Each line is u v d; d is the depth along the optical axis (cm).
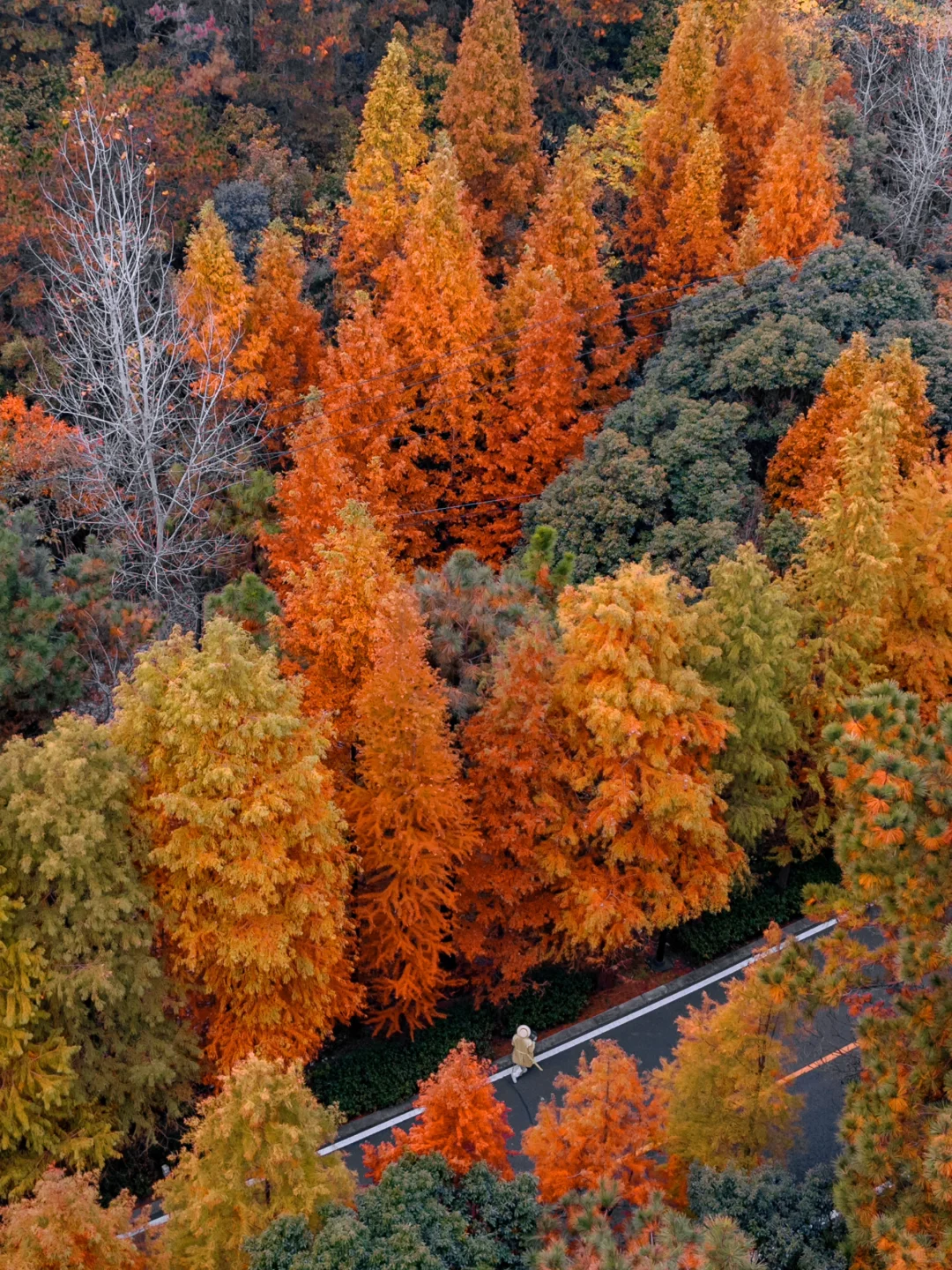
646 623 2150
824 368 3130
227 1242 1395
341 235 4109
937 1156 1201
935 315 3675
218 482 3234
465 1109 1526
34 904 1841
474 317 3372
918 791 1412
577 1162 1603
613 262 4225
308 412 2872
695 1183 1568
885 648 2712
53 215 3503
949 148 4697
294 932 1956
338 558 2308
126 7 4481
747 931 2658
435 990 2395
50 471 3056
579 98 5106
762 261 3600
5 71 4125
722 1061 1759
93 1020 1969
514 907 2344
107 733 1886
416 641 2086
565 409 3475
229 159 4181
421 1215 1384
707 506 2986
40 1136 1789
